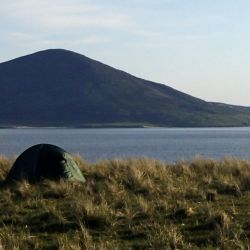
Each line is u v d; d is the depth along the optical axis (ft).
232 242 33.76
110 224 38.60
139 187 53.67
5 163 70.85
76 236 35.73
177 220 39.75
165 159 170.71
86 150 247.91
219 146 290.56
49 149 60.95
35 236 36.47
